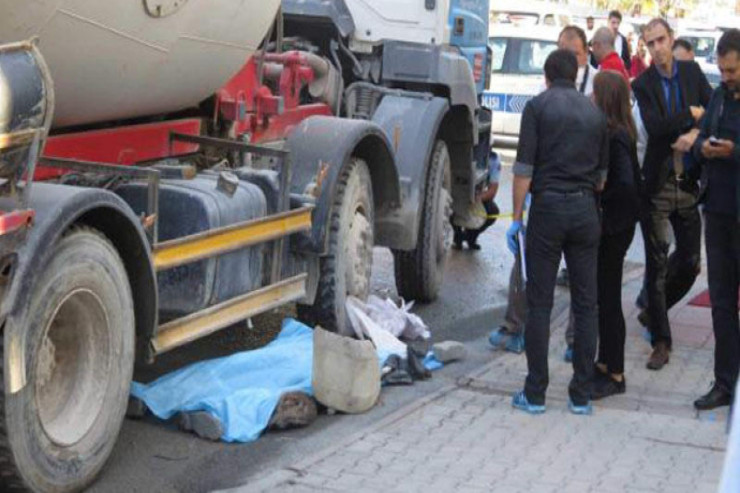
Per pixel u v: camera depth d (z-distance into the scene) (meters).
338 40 9.88
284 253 7.34
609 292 7.19
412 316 8.43
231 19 6.96
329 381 6.59
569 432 6.50
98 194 5.24
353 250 8.00
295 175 7.58
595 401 7.14
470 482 5.64
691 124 7.63
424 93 9.55
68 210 5.03
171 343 6.05
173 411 6.29
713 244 6.95
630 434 6.51
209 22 6.71
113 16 5.75
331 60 9.86
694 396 7.30
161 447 6.03
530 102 6.82
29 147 4.84
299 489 5.46
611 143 7.09
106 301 5.43
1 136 4.61
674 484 5.73
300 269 7.53
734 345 6.94
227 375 6.64
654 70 7.81
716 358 7.00
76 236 5.23
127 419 6.36
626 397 7.23
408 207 8.97
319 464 5.82
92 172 5.88
